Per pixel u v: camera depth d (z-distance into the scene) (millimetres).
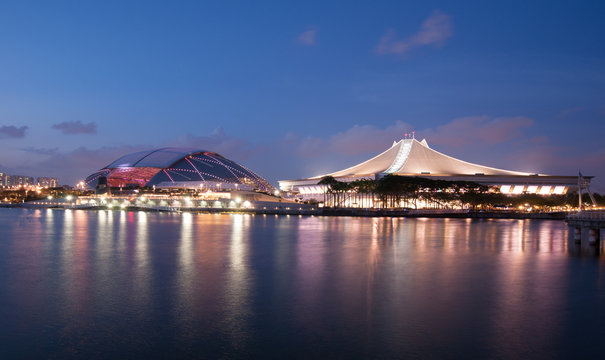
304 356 25375
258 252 62344
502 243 74875
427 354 25625
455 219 168875
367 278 44062
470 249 66500
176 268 49219
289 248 67062
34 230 98812
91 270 47938
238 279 43406
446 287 40344
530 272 47531
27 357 25172
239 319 31156
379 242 75938
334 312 32781
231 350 26141
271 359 25016
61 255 58750
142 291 38531
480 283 41969
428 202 197250
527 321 30938
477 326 29891
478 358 25141
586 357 25312
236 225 120312
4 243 72438
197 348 26406
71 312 32719
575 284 41688
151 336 28125
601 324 30344
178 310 33125
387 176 185500
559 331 29078
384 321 30812
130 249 65062
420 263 53219
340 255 59656
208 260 54875
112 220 141125
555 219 180500
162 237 83500
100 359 24953
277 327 29625
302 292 38281
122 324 30188
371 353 25734
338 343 27094
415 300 35906
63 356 25312
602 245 72125
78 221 134750
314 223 132250
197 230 101188
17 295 37250
